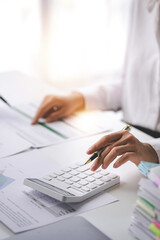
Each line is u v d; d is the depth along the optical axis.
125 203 0.76
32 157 0.94
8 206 0.73
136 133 1.13
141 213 0.64
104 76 2.95
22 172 0.86
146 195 0.63
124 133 0.92
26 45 2.66
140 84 1.49
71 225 0.68
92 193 0.77
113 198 0.77
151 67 1.46
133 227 0.66
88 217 0.71
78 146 1.02
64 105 1.23
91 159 0.85
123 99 1.53
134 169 0.89
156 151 0.91
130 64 1.52
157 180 0.61
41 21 2.63
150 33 1.47
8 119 1.17
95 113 1.28
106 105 1.45
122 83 1.56
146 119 1.46
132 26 1.52
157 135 1.41
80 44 2.81
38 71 2.75
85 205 0.75
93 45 2.85
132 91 1.50
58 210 0.73
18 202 0.74
